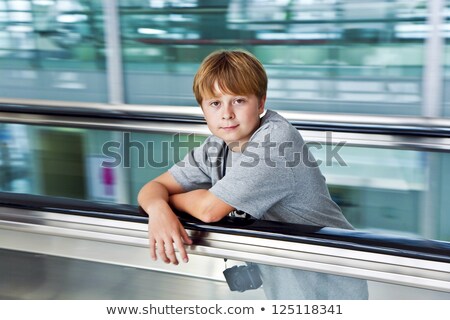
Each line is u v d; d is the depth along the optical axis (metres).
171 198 1.57
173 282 1.64
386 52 3.34
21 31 4.13
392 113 3.45
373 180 3.36
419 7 3.19
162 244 1.47
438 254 1.31
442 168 3.41
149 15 3.72
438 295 1.34
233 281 1.56
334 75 3.47
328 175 3.42
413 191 3.23
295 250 1.41
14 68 4.25
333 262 1.38
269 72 3.58
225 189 1.44
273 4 3.43
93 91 4.09
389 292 1.40
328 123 2.77
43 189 3.65
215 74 1.40
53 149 4.12
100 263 1.71
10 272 1.82
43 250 1.74
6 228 1.71
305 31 3.43
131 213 1.58
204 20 3.61
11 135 4.36
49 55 4.12
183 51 3.73
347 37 3.37
